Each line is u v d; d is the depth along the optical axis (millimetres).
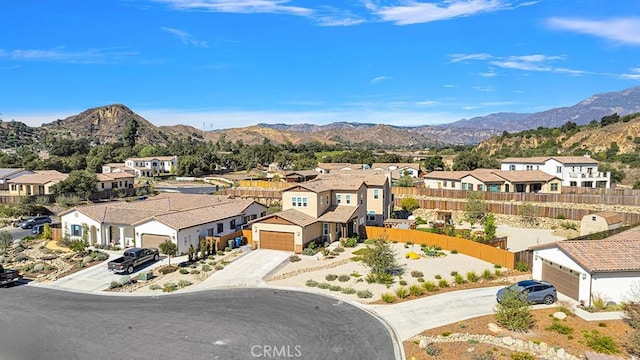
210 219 46219
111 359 21344
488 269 37219
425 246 45031
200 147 183875
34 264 38938
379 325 25281
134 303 29625
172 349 22344
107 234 45969
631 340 20781
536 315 25781
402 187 75625
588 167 79500
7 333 24641
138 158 140750
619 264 27234
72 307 28922
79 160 130500
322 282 33781
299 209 47562
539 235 54281
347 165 119000
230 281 34250
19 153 170250
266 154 163875
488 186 71375
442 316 26406
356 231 50500
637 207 57594
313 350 22125
